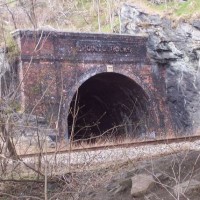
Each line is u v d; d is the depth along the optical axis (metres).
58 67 25.95
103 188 7.90
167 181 7.02
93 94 33.97
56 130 6.98
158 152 11.74
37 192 7.66
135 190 7.01
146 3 32.28
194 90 29.98
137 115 30.98
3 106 6.58
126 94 31.33
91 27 40.81
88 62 27.33
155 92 30.08
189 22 30.22
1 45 17.72
